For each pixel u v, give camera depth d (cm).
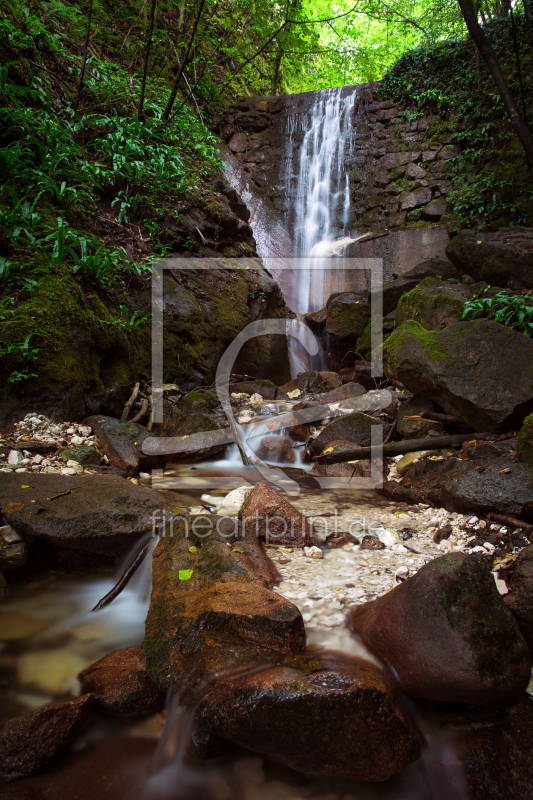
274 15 1102
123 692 161
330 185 1038
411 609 159
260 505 267
